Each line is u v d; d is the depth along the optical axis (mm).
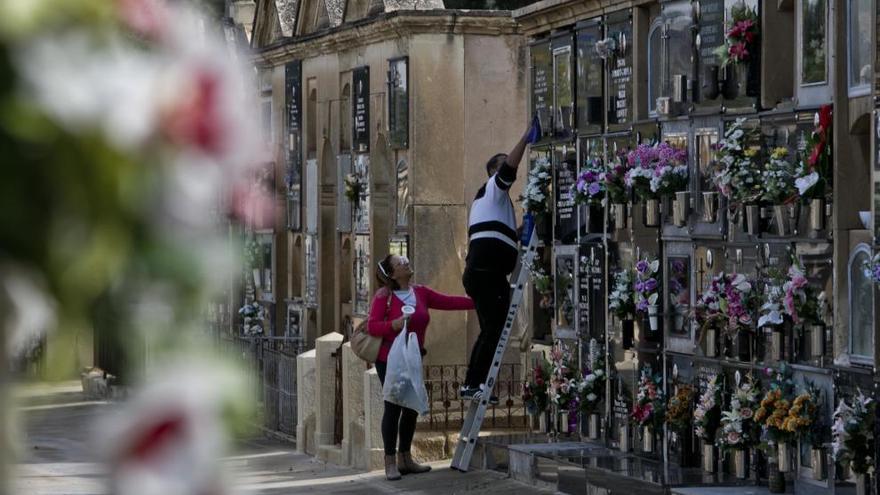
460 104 23875
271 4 31797
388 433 18938
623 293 17094
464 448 19188
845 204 13172
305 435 22750
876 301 12422
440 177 23812
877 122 12445
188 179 2770
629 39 17734
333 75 27984
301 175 29938
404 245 24141
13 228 2562
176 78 2781
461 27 23797
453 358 23094
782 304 13797
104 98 2643
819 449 13383
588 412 18312
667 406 16312
